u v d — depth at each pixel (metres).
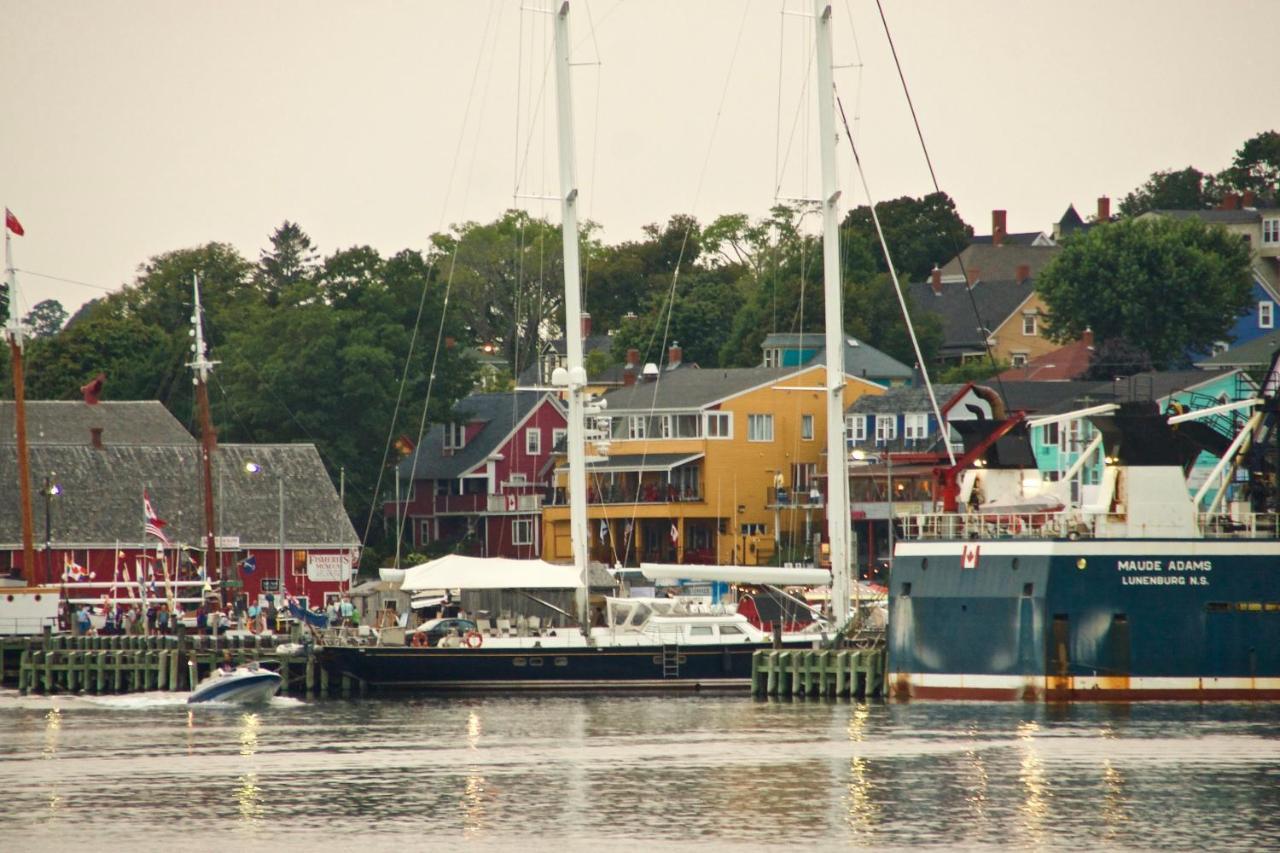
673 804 193.38
